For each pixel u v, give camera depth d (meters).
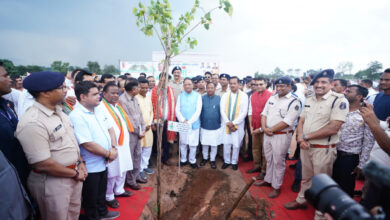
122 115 3.13
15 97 4.14
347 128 2.73
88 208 2.50
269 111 3.44
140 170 3.94
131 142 3.36
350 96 2.75
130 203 3.16
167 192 3.51
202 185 3.78
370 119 1.88
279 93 3.26
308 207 3.04
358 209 0.83
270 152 3.47
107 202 3.02
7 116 1.98
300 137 2.80
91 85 2.29
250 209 3.04
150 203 3.20
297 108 3.12
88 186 2.42
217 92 5.23
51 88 1.74
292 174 4.14
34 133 1.66
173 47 2.09
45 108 1.79
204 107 4.39
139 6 1.97
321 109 2.60
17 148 1.89
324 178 1.09
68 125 2.02
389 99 2.64
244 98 4.28
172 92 4.48
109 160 2.53
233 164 4.44
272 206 3.11
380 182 0.89
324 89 2.57
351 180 2.80
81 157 2.32
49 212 1.88
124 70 12.30
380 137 1.82
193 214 2.94
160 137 2.25
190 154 4.48
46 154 1.72
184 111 4.36
